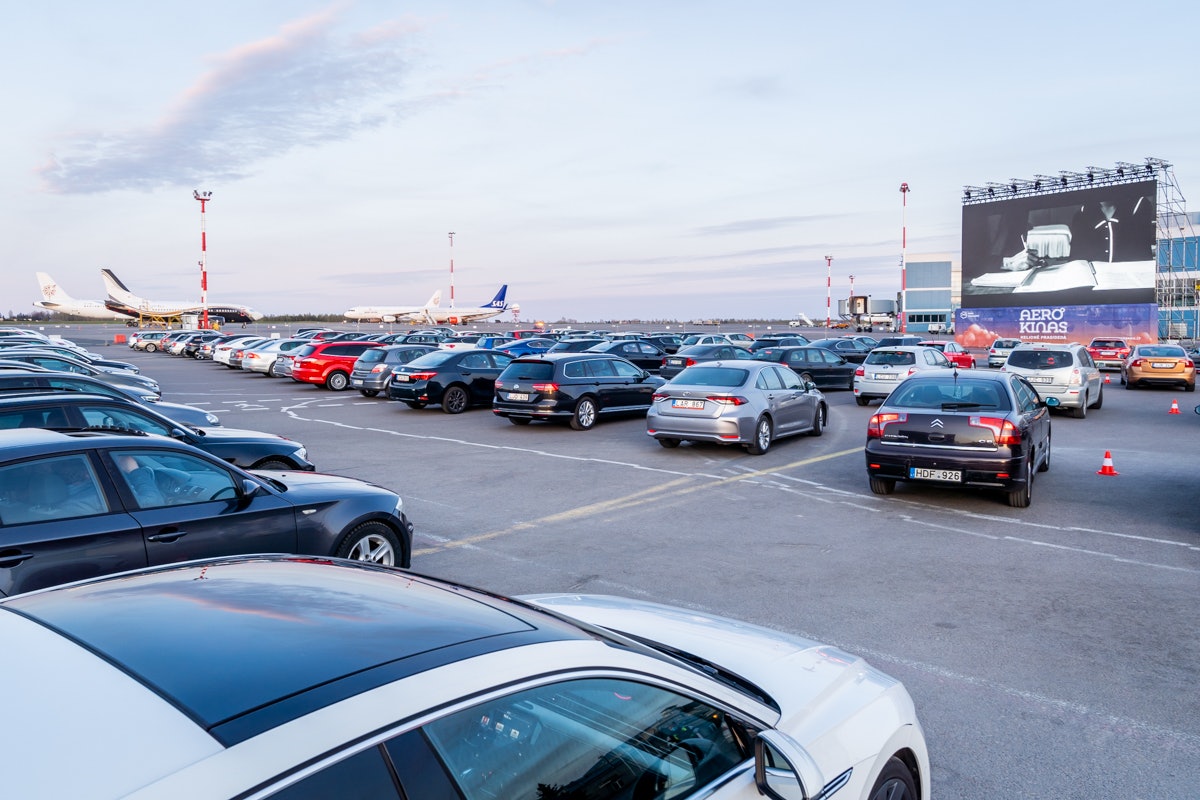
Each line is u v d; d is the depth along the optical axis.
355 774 1.50
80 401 7.45
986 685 4.67
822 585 6.48
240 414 19.55
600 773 1.93
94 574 4.55
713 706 2.27
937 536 8.02
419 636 1.94
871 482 9.86
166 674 1.66
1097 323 42.25
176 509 4.93
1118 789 3.62
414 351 23.56
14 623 1.92
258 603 2.10
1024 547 7.61
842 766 2.45
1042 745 4.00
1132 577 6.67
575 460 12.74
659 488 10.48
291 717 1.54
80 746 1.42
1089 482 10.76
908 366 20.36
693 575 6.75
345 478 6.42
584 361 16.91
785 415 13.77
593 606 3.48
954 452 9.02
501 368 20.78
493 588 6.40
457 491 10.33
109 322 142.25
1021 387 10.05
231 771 1.39
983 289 46.34
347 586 2.32
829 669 2.93
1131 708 4.38
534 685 1.84
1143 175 41.09
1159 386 25.20
